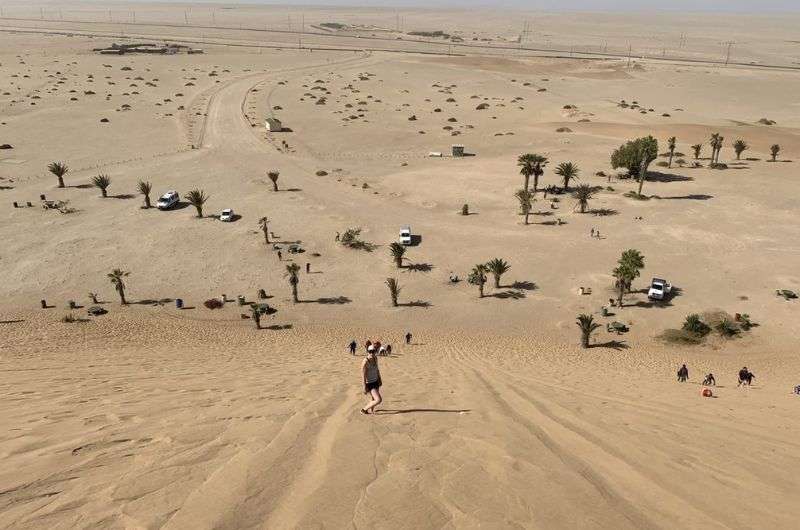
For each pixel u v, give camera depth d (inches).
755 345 1841.8
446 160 4207.7
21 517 189.5
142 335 1739.7
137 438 292.2
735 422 473.7
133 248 2556.6
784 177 3604.8
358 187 3508.9
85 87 6628.9
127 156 4089.6
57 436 291.6
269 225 2861.7
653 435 365.4
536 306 2150.6
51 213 2933.1
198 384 567.2
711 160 4013.3
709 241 2640.3
